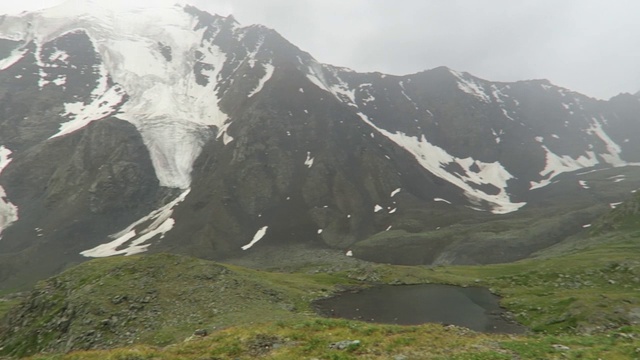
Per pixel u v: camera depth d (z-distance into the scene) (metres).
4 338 51.53
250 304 52.03
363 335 29.31
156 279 56.16
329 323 33.03
